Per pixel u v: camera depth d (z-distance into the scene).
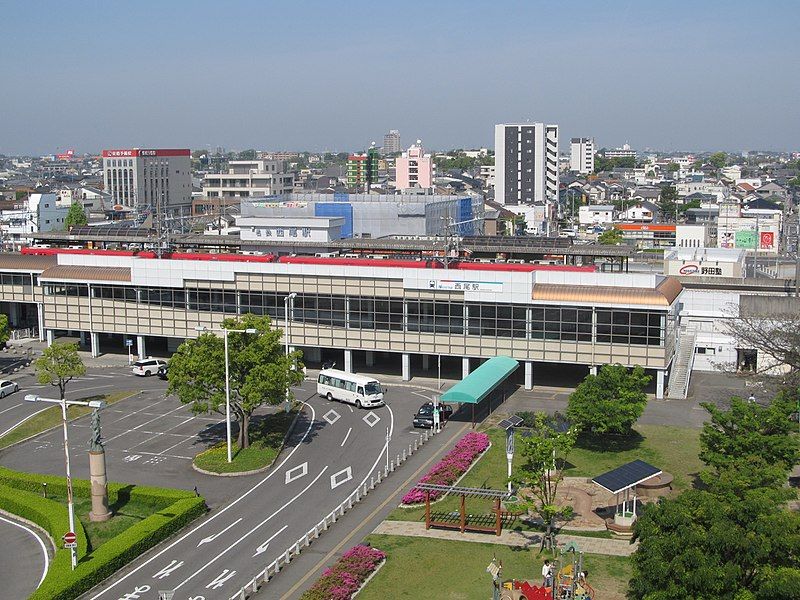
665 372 89.81
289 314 100.94
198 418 86.06
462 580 51.44
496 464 71.19
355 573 51.06
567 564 52.53
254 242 136.25
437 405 81.50
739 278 122.00
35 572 53.78
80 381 100.38
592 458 72.31
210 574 52.91
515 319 93.00
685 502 44.28
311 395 94.19
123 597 50.25
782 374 92.00
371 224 188.50
